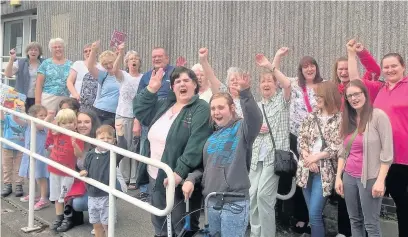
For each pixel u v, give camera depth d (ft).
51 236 15.55
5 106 19.17
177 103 12.28
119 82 19.22
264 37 19.49
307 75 14.19
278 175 13.69
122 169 19.79
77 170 15.42
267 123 13.79
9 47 40.70
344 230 14.02
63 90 20.27
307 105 14.15
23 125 19.02
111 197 12.41
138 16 25.81
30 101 21.61
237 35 20.54
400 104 12.35
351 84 11.49
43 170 17.66
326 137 12.81
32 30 37.99
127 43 26.61
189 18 22.79
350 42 13.37
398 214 12.92
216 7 21.42
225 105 10.92
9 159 19.61
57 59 20.34
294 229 15.08
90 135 15.96
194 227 12.01
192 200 11.93
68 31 31.68
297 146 14.06
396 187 12.67
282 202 15.34
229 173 10.59
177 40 23.49
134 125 18.65
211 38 21.70
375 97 13.46
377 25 15.90
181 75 11.80
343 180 12.05
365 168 11.34
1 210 18.04
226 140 10.82
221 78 21.29
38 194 19.57
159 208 11.89
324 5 17.40
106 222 14.15
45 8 34.14
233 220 10.45
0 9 37.73
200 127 11.34
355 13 16.49
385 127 11.16
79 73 19.92
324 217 15.10
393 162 12.42
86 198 15.35
